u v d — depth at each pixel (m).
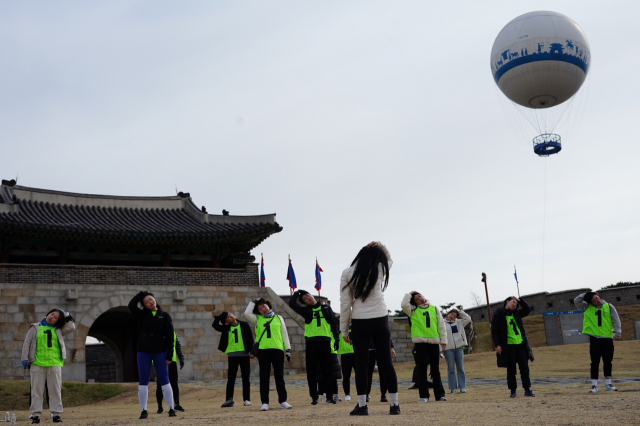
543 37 36.34
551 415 7.20
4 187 36.22
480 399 12.23
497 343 12.56
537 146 39.81
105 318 37.56
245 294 33.56
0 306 28.84
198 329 32.25
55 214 35.19
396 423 6.77
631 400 8.98
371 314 8.38
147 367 10.73
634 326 44.47
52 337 11.31
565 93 37.97
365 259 8.45
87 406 20.64
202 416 9.85
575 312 44.28
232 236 35.28
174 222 37.28
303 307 13.60
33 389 11.07
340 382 22.28
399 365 31.38
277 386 12.57
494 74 39.81
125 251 35.59
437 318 12.07
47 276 30.36
